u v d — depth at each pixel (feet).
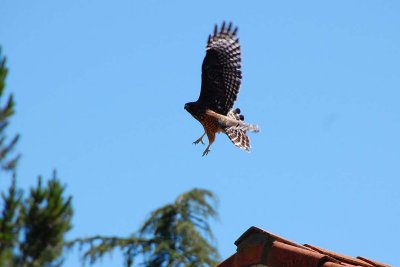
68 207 35.78
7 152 36.45
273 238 42.65
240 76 51.11
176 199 79.20
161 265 77.00
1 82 36.50
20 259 34.94
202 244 77.71
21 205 35.27
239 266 43.42
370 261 46.78
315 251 43.24
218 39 51.21
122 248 77.41
